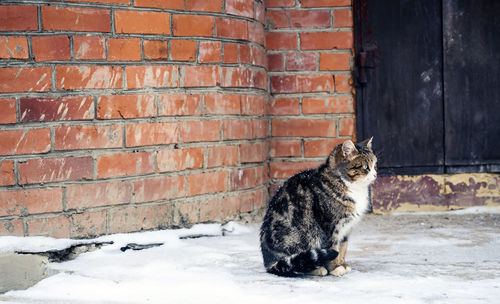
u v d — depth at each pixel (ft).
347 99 14.98
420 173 15.11
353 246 13.09
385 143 15.10
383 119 15.07
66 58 12.81
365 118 15.03
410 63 15.10
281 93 14.97
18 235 12.62
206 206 13.71
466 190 15.11
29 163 12.65
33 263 12.41
